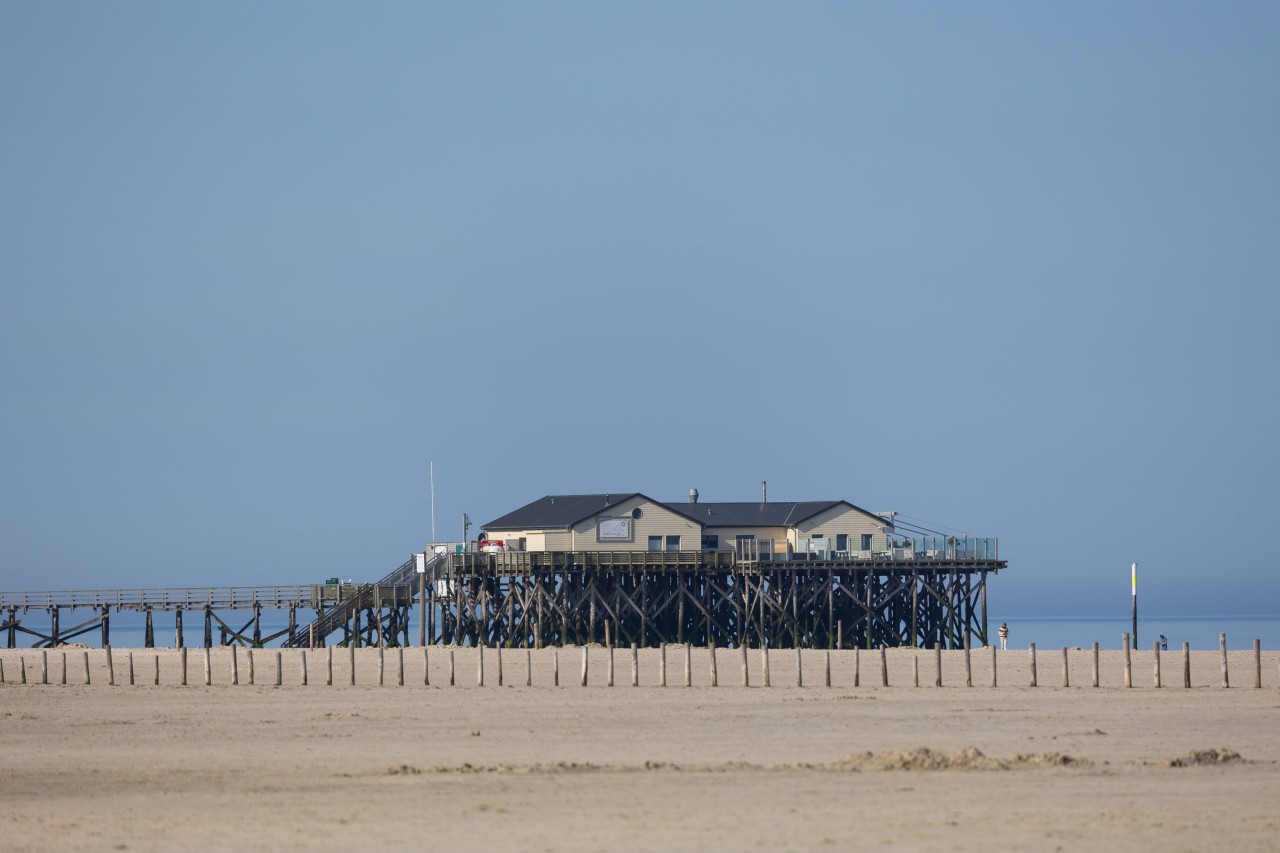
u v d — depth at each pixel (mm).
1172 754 94188
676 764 89875
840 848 65875
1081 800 76312
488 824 71438
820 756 94250
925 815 72625
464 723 111062
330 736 104938
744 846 66312
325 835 69438
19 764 93500
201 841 68562
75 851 66812
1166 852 65125
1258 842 66812
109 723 112688
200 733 106938
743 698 126000
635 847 66375
